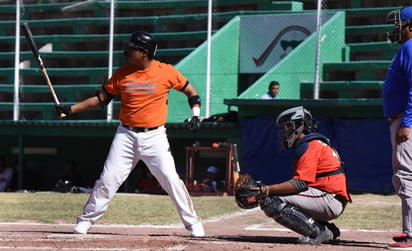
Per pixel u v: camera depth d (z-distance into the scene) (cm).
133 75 1486
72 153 4016
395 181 1327
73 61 4594
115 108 3838
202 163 3544
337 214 1370
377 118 3008
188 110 3700
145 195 3045
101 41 4631
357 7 4294
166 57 4372
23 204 2531
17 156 4100
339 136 3081
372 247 1354
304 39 4028
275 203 1361
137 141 1492
